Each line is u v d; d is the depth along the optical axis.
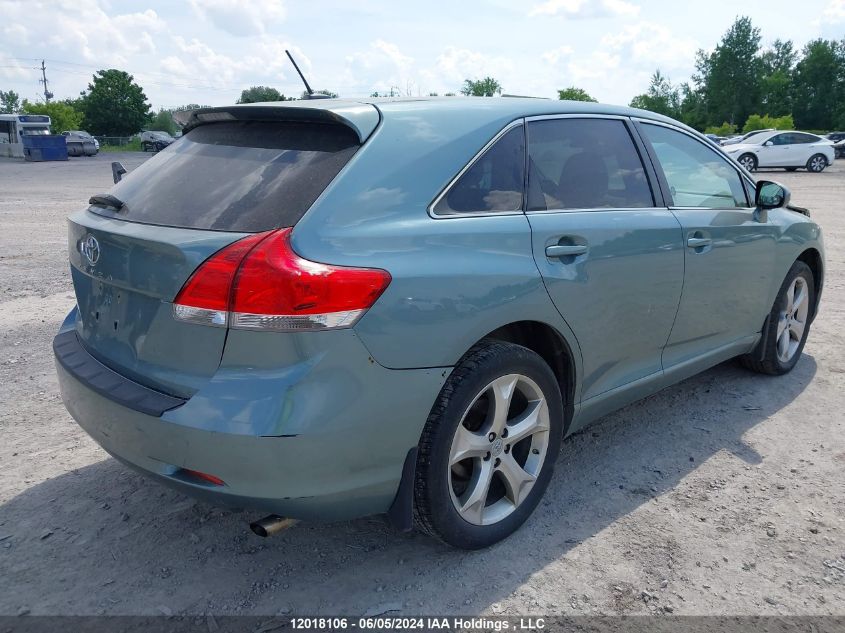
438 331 2.42
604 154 3.33
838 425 3.98
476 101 3.00
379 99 2.92
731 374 4.78
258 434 2.12
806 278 4.70
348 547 2.84
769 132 28.12
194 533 2.94
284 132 2.67
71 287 7.38
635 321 3.32
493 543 2.80
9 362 4.98
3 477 3.38
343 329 2.21
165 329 2.36
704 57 102.56
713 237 3.73
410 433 2.42
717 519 3.04
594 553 2.79
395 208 2.45
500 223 2.71
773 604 2.51
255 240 2.21
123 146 71.00
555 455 3.00
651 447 3.72
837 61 93.44
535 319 2.77
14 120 41.03
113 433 2.45
